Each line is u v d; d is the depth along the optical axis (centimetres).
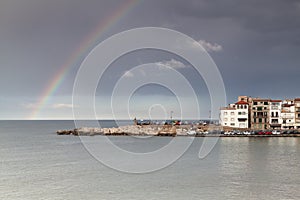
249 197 5594
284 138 15400
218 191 5947
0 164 8856
